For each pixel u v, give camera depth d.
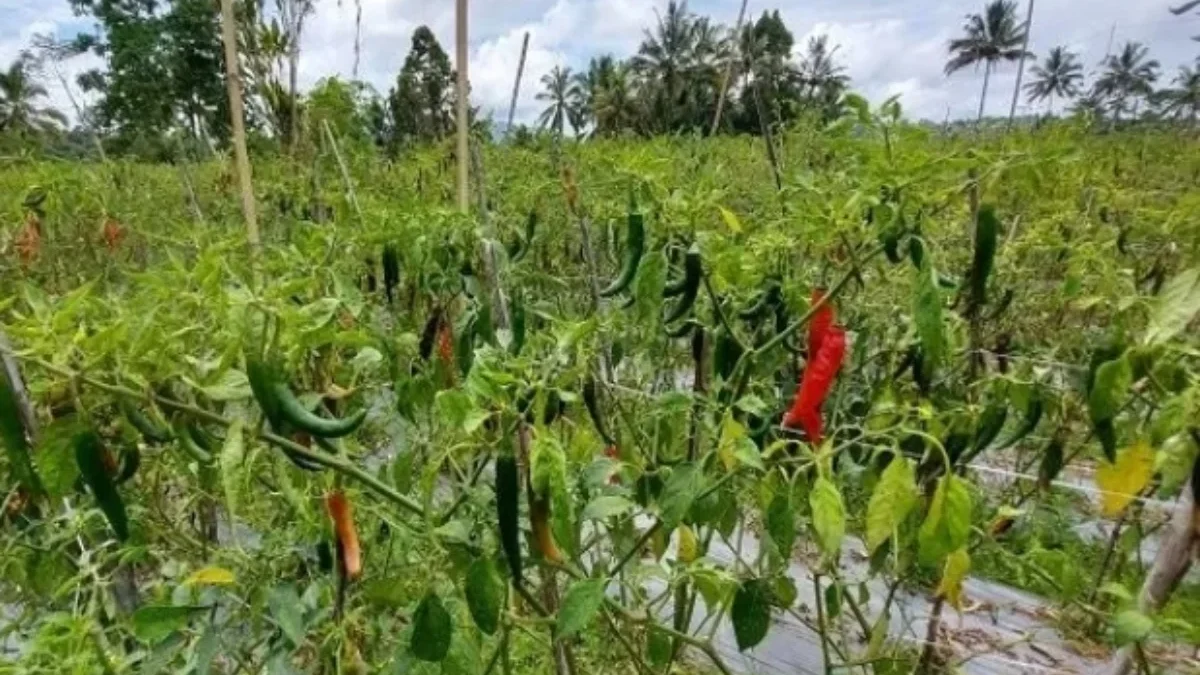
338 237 2.77
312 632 2.10
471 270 2.68
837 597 2.56
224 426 1.51
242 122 2.56
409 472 2.08
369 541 2.22
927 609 4.20
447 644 1.60
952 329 2.73
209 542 2.87
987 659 3.83
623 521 2.27
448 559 1.91
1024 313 3.62
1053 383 2.79
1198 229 3.16
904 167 2.03
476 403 1.54
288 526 2.29
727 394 2.42
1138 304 2.43
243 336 1.44
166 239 3.44
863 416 2.63
